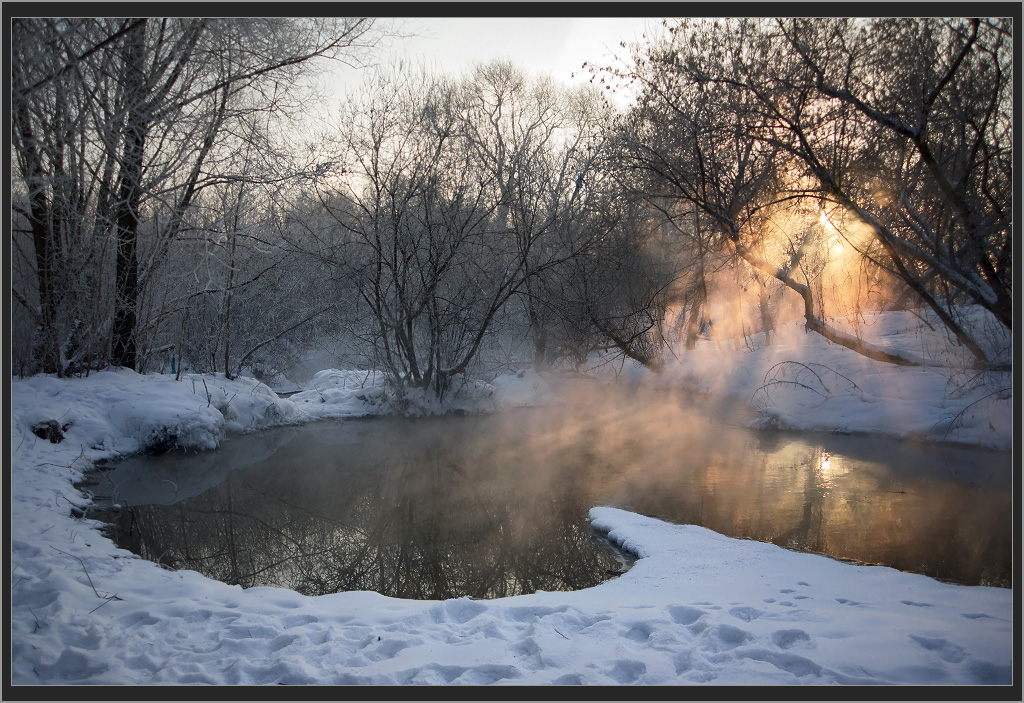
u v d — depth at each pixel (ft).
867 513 29.37
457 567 24.76
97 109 37.96
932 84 36.73
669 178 47.14
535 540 27.17
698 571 21.45
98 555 22.02
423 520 30.63
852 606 17.69
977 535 26.25
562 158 64.34
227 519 30.94
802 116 41.91
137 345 48.75
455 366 58.59
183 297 50.03
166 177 43.06
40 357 43.04
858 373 50.29
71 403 40.16
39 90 31.96
